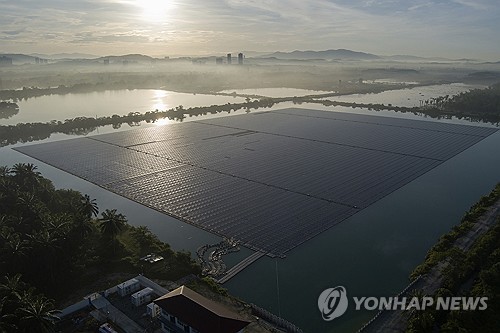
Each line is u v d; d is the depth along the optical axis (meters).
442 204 110.31
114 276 75.25
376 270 79.94
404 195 116.19
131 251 83.44
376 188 120.88
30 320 52.62
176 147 171.12
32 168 111.69
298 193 116.62
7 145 186.25
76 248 80.19
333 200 111.88
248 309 67.00
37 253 71.19
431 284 69.44
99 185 126.31
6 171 109.62
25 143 190.88
